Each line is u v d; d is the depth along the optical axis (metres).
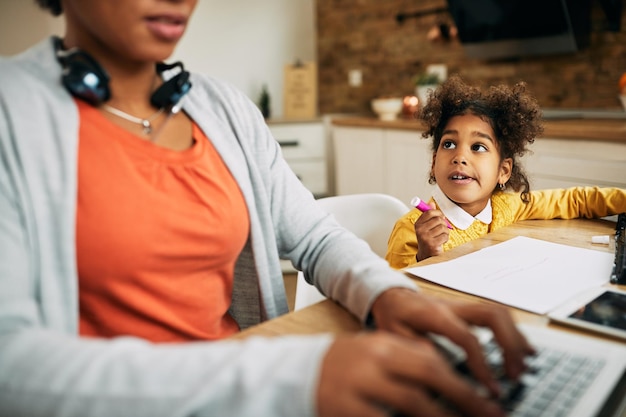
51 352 0.42
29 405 0.39
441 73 3.63
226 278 0.75
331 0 4.25
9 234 0.53
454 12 3.33
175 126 0.72
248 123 0.84
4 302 0.47
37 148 0.58
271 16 4.28
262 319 0.84
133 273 0.62
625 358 0.52
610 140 2.10
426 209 1.17
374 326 0.62
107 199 0.60
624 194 1.16
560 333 0.58
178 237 0.64
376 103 3.60
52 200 0.57
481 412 0.38
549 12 2.79
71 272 0.58
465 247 0.96
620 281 0.75
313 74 4.14
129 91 0.68
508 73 3.31
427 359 0.39
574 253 0.89
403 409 0.36
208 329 0.73
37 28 3.52
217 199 0.69
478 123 1.27
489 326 0.52
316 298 1.19
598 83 2.88
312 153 4.02
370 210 1.42
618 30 2.74
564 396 0.46
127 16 0.55
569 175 2.28
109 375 0.39
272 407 0.37
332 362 0.38
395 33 3.94
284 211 0.85
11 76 0.60
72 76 0.61
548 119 2.74
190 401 0.37
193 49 4.10
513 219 1.28
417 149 3.05
